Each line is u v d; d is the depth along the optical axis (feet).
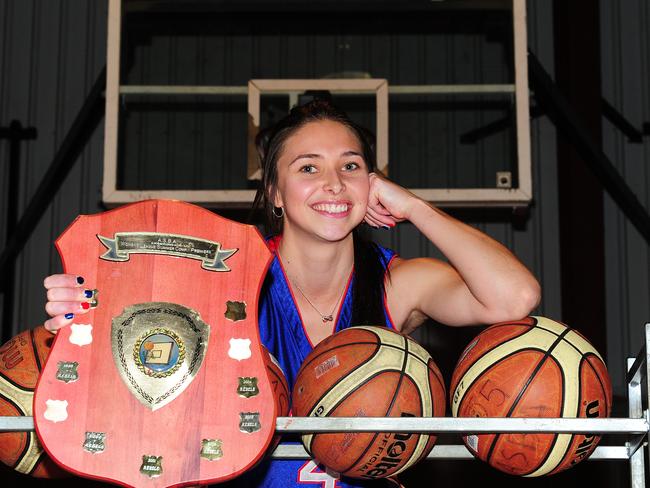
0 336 13.61
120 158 12.30
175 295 4.05
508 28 12.91
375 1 13.32
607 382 4.38
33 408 3.85
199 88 12.56
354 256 5.52
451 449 4.83
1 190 14.16
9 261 13.39
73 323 3.98
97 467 3.81
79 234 4.10
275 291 5.46
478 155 12.21
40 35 14.61
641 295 13.80
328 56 13.20
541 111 14.24
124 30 12.94
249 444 3.87
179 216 4.15
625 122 14.10
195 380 3.93
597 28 13.92
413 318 5.67
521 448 4.25
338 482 5.02
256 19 13.25
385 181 5.32
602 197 13.56
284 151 5.37
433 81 13.00
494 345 4.42
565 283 13.66
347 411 4.15
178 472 3.82
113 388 3.90
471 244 4.91
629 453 4.65
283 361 5.29
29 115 14.39
